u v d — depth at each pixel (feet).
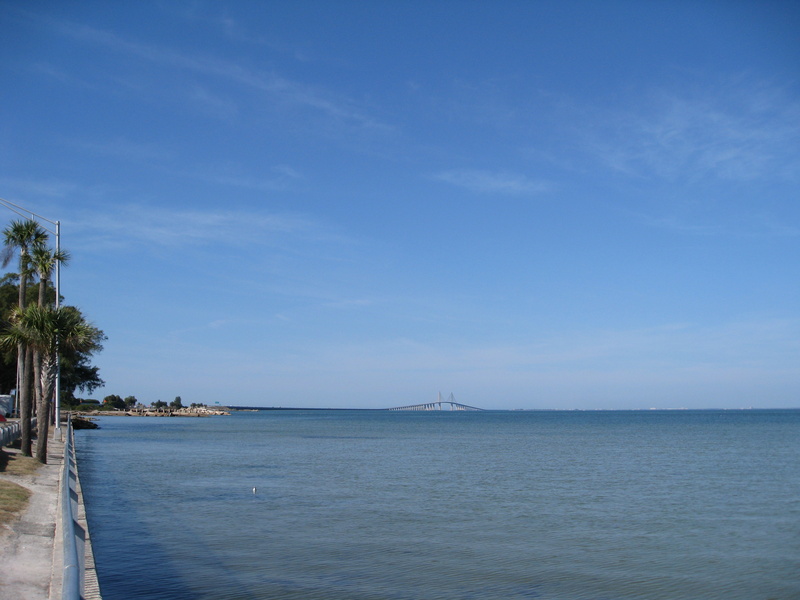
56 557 47.75
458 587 56.18
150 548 67.82
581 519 89.86
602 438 332.19
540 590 55.88
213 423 580.71
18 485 79.15
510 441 299.58
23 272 153.28
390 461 181.57
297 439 305.94
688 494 116.06
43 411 113.91
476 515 91.97
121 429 379.35
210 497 105.40
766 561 66.85
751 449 240.12
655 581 59.16
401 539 74.95
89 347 126.31
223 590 53.21
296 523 83.46
